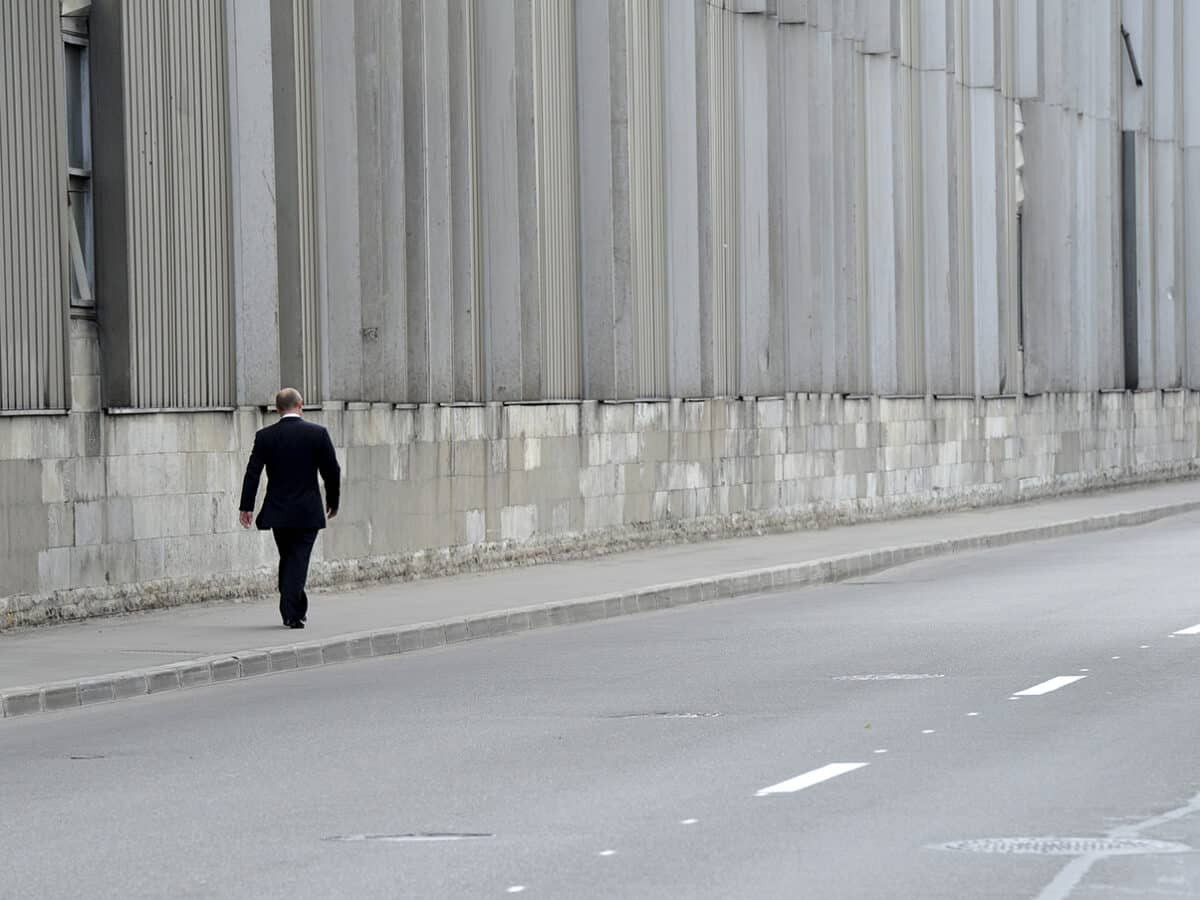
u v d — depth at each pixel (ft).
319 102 220.64
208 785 101.76
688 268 298.97
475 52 252.83
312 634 171.01
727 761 104.37
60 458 182.50
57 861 82.02
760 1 318.65
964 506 400.06
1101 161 480.64
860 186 358.23
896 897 71.51
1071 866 76.38
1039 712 120.26
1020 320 443.73
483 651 171.73
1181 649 153.89
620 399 281.54
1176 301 530.68
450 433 242.78
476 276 252.01
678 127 297.12
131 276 192.54
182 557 198.80
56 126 184.65
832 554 270.46
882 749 107.14
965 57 407.44
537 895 72.74
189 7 201.67
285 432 177.88
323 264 220.64
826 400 342.64
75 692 139.44
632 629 189.37
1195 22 534.37
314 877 77.05
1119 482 491.31
